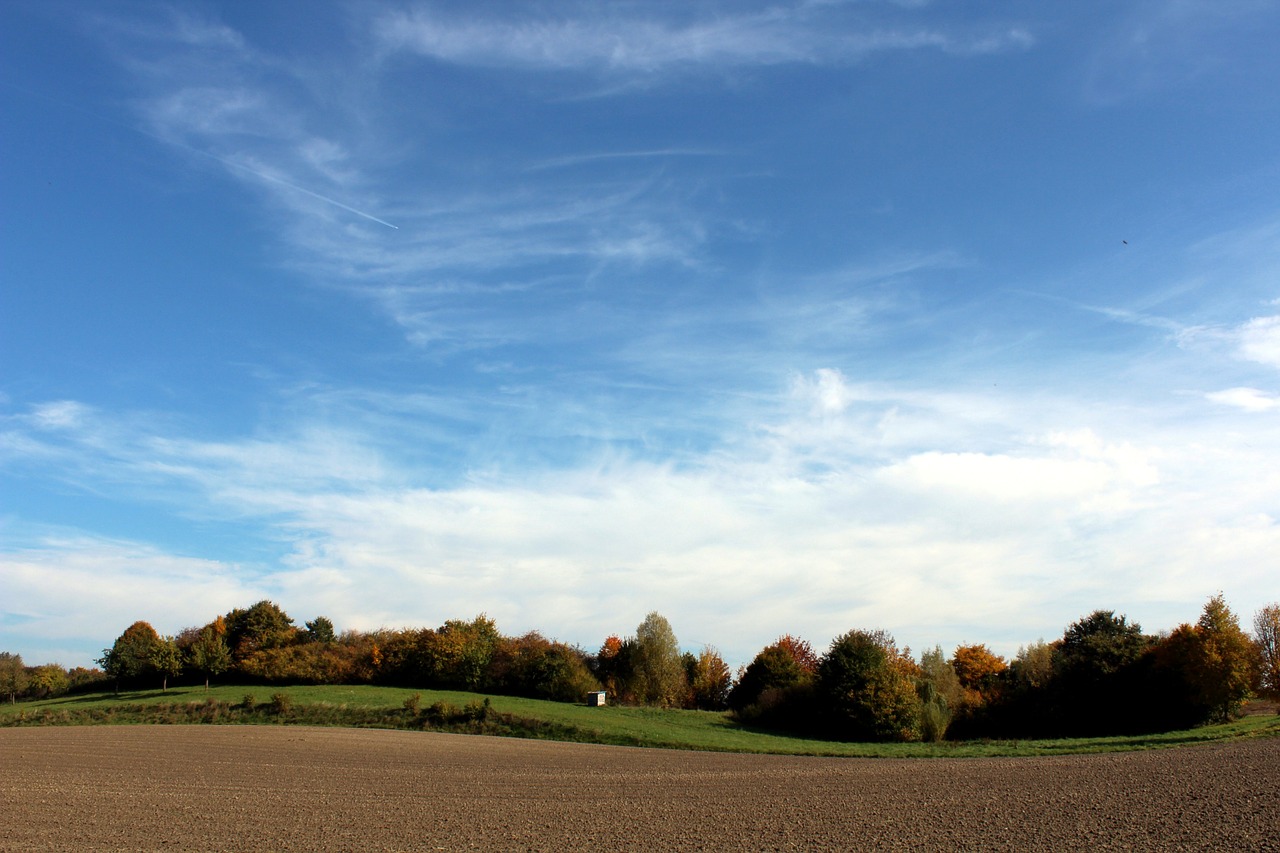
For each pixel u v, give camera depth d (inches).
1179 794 1132.5
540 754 1943.9
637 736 2354.8
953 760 1839.3
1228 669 2539.4
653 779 1496.1
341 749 1963.6
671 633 3722.9
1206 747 1825.8
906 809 1112.8
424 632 3907.5
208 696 3312.0
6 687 4274.1
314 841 930.7
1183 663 2637.8
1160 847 821.2
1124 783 1269.7
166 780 1435.8
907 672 3029.0
